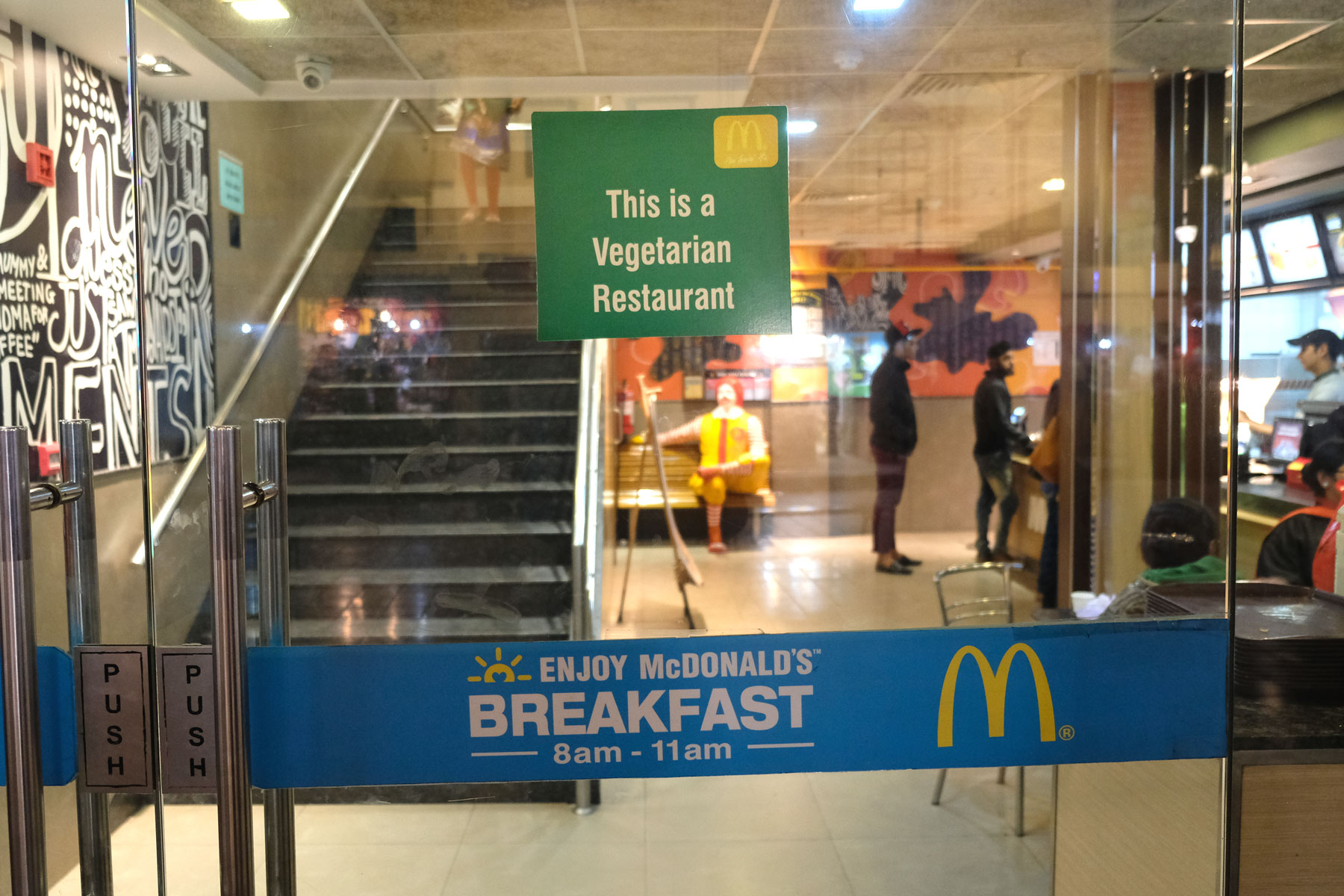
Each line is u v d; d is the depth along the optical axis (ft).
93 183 4.82
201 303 5.67
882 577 15.25
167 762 4.38
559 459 8.52
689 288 4.62
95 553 4.45
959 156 7.80
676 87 4.80
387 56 5.15
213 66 4.84
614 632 9.95
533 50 4.89
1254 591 5.05
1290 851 4.47
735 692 4.45
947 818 7.84
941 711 4.50
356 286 7.27
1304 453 5.23
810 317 10.18
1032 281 16.35
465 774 4.43
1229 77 5.36
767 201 4.73
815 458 16.78
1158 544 7.88
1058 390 9.93
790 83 5.15
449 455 7.98
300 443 7.83
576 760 4.45
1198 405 8.36
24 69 4.74
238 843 4.04
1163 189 8.16
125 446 4.86
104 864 4.42
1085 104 6.71
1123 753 4.55
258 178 6.31
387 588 7.80
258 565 4.48
